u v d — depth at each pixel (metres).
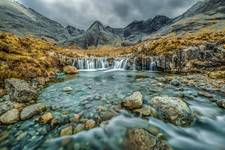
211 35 32.91
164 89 13.93
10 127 7.45
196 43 27.70
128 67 30.89
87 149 5.98
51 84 16.53
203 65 22.58
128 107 9.20
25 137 6.71
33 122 7.88
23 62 18.22
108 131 7.00
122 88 14.89
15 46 25.81
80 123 7.68
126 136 6.33
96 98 11.61
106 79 20.39
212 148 6.38
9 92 10.93
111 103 10.39
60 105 10.12
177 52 25.39
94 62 33.19
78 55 38.00
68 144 6.26
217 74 17.84
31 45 30.31
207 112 9.06
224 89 13.15
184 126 7.52
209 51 24.00
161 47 31.16
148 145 5.45
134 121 7.80
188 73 21.78
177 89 13.75
